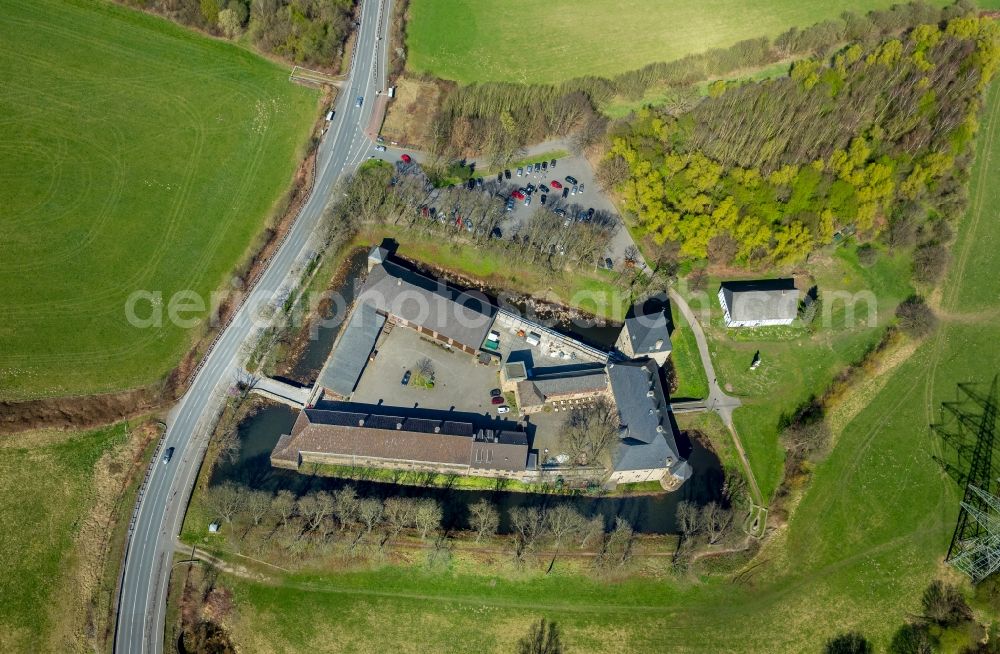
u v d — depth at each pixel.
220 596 132.88
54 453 144.75
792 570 146.75
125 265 171.62
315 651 129.50
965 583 146.25
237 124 198.00
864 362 173.75
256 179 190.12
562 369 166.38
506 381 160.25
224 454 148.12
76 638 125.31
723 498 155.12
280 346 164.75
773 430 165.00
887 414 167.62
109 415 151.25
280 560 137.38
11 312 160.25
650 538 148.38
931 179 193.75
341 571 137.88
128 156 187.75
